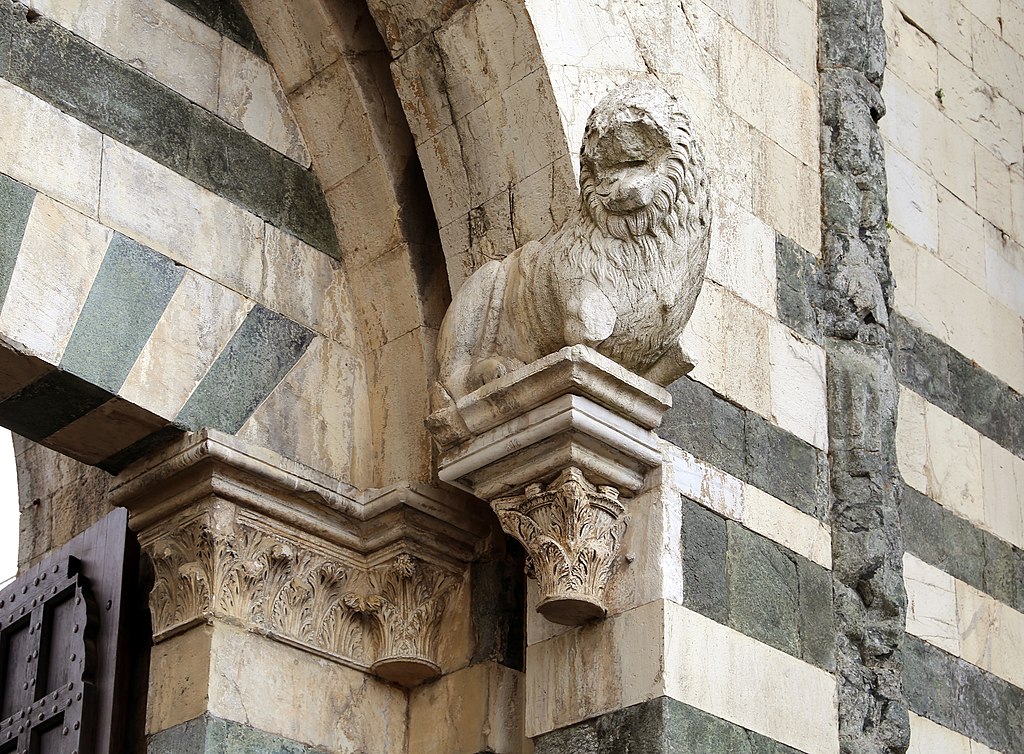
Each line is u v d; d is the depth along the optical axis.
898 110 9.19
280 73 7.26
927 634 7.94
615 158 6.01
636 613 6.11
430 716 6.71
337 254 7.18
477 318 6.43
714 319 6.98
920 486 8.31
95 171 6.44
